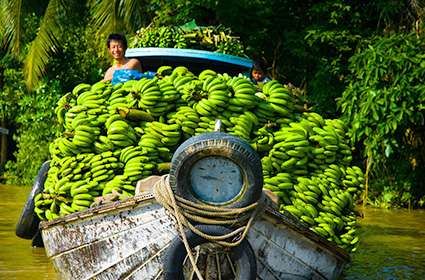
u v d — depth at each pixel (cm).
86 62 1972
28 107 1900
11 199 1509
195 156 551
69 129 695
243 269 561
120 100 689
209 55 817
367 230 1196
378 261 923
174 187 556
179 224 555
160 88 687
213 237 553
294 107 723
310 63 1672
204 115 683
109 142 675
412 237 1123
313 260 625
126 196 643
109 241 629
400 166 1541
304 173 693
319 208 682
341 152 720
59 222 661
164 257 565
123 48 868
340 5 1586
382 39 1436
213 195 558
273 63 1661
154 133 673
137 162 662
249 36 1636
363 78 1420
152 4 1695
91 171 678
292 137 683
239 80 696
